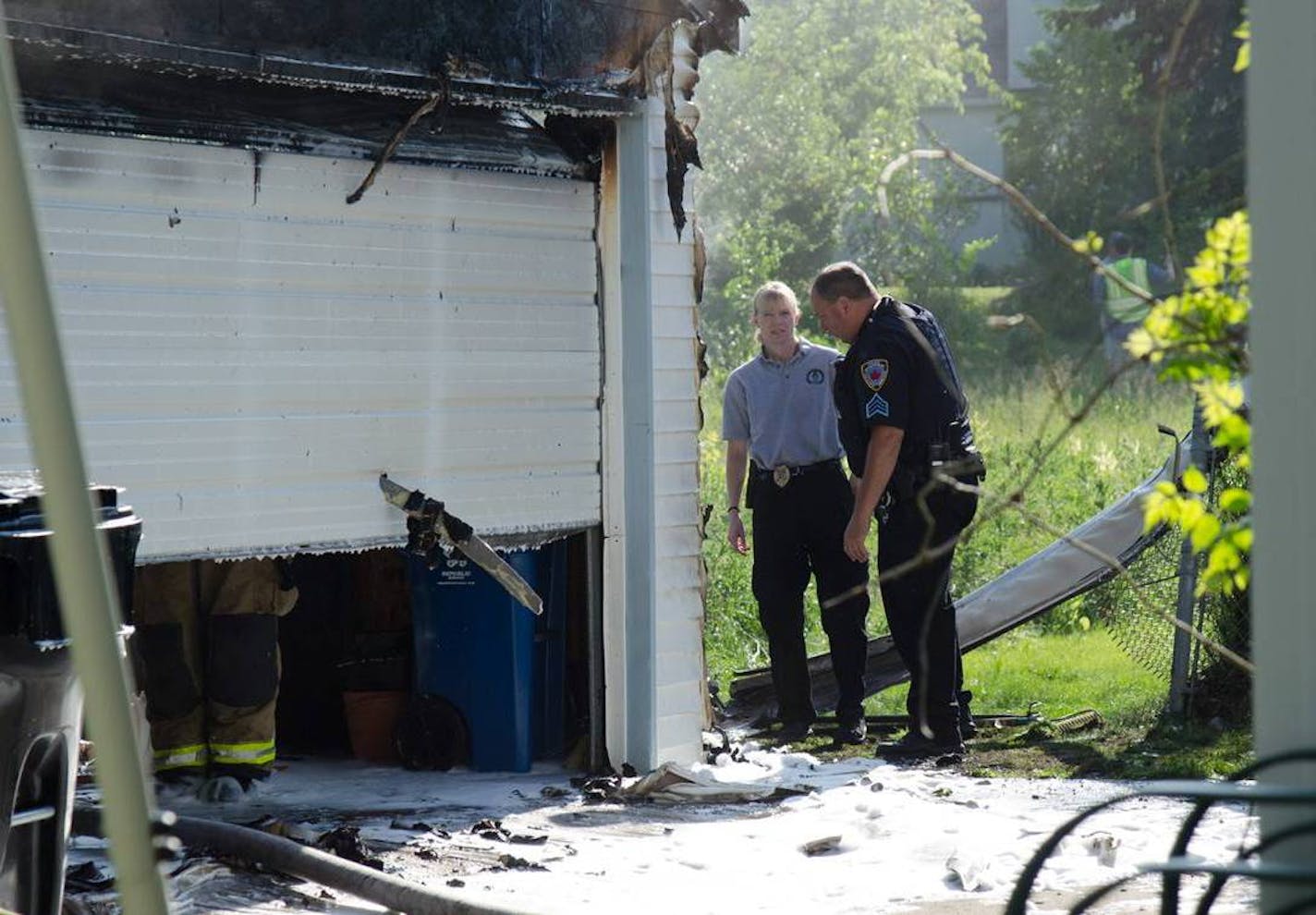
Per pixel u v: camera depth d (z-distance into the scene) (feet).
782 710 72.54
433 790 60.39
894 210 225.15
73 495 18.76
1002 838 51.31
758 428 71.56
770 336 71.36
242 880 46.32
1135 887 45.96
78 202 50.26
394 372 57.62
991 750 66.95
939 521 63.87
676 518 64.03
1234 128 201.05
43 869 35.86
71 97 50.19
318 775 63.46
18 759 34.58
